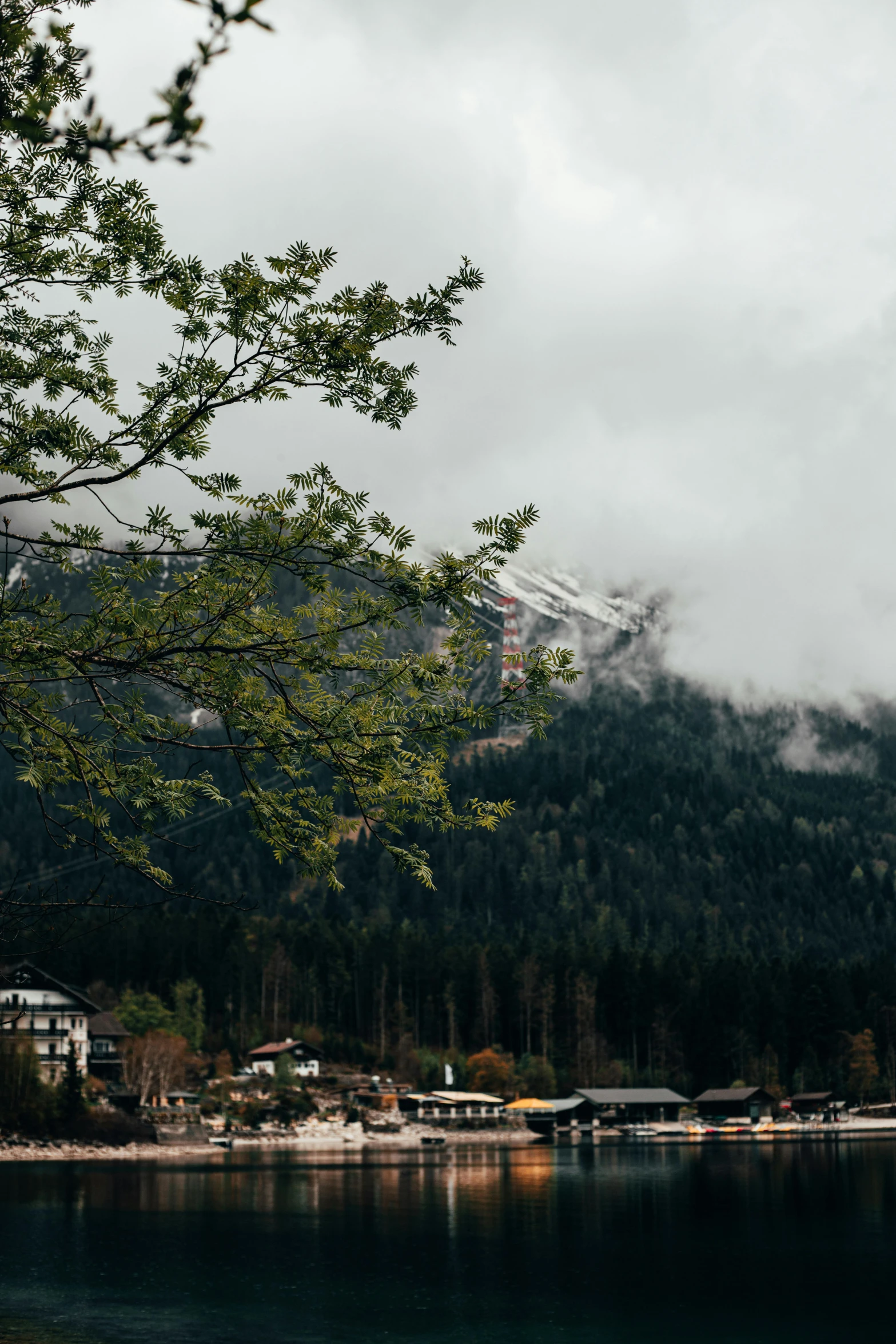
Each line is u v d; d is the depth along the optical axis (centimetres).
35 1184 8456
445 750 1074
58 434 1034
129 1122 13012
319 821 1093
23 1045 11869
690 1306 4159
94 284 1047
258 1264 4922
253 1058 19525
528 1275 4759
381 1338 3612
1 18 671
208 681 1054
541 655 1053
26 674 1005
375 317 1027
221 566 1023
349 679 1063
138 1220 6331
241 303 1020
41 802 1045
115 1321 3778
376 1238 5788
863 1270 4900
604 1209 7156
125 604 1030
